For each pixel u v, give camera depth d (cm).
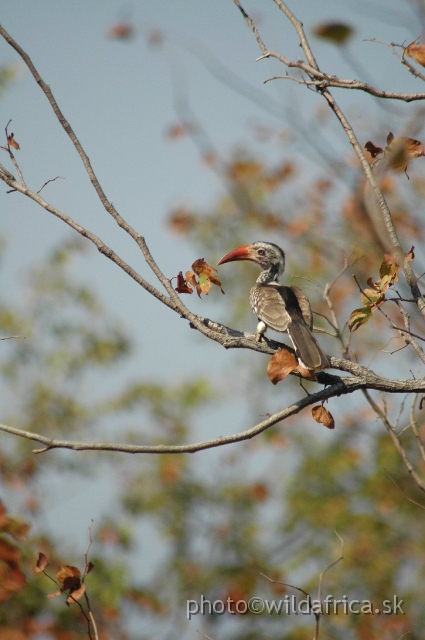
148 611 1317
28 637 1186
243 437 645
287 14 707
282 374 688
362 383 680
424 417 1335
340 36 548
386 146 692
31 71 713
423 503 1449
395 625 1297
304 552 1446
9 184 704
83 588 624
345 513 1466
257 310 853
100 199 709
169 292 718
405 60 645
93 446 621
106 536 1370
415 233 1209
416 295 665
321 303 1441
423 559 1427
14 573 689
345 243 1380
